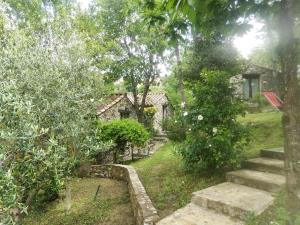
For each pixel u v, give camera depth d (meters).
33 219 6.67
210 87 6.05
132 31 20.30
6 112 3.96
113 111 18.58
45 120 5.40
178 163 7.91
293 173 2.20
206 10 3.59
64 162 5.28
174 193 5.70
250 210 3.93
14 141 3.94
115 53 20.06
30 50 6.00
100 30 19.20
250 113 14.12
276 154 5.91
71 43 7.86
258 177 5.02
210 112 5.81
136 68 21.27
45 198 7.51
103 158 12.95
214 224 3.99
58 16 10.80
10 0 13.69
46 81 5.67
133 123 14.10
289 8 2.21
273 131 8.15
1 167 3.76
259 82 18.48
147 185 6.55
